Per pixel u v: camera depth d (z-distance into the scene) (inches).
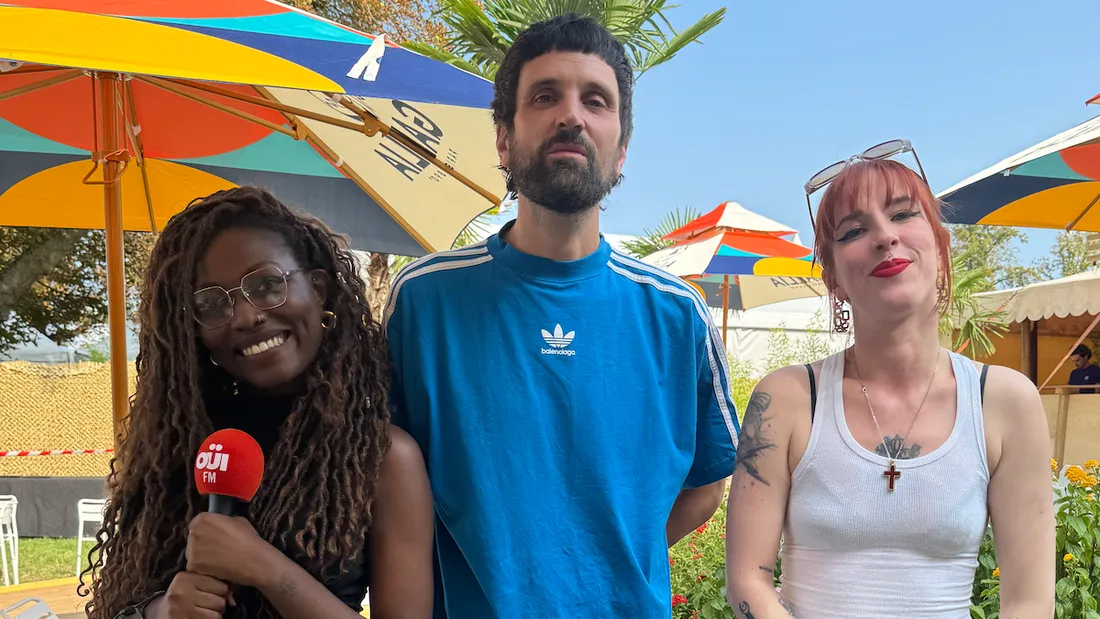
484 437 46.2
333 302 43.0
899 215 45.9
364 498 40.9
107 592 41.3
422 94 53.0
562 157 46.5
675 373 51.2
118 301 70.3
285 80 47.5
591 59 47.7
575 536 46.5
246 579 36.8
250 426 42.7
